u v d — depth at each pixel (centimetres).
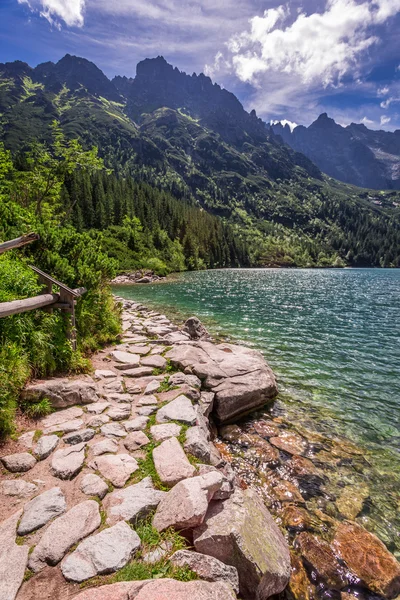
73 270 925
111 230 7962
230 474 479
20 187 2836
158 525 330
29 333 636
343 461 625
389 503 516
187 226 10269
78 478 395
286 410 837
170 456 446
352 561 404
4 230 962
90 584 262
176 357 891
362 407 876
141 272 5769
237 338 1555
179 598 237
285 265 13862
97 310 1039
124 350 975
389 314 2345
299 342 1527
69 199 7938
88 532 311
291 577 377
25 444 457
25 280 711
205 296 3166
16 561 278
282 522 463
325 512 489
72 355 734
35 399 547
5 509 341
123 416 562
